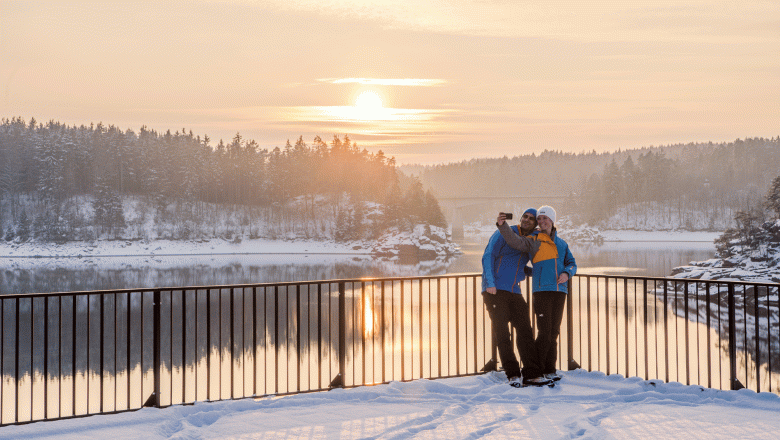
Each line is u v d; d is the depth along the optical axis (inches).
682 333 1224.8
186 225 5762.8
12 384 1117.1
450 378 277.0
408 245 5132.9
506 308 266.8
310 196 7126.0
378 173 7790.4
